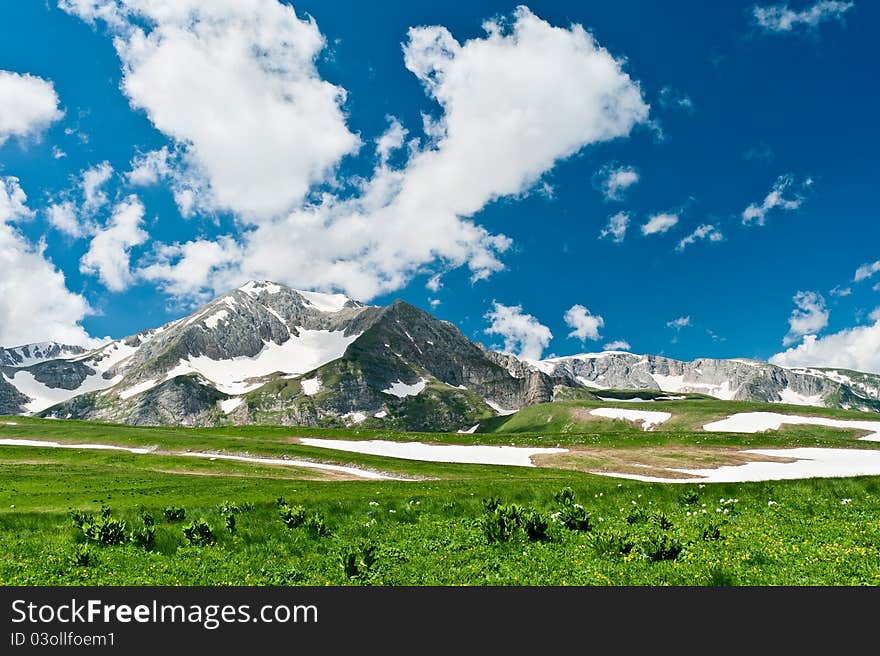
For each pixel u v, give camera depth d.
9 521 32.44
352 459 93.25
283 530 27.53
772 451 98.38
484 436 131.62
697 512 29.31
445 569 20.39
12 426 141.12
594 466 84.94
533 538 24.31
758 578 18.11
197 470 80.25
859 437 163.62
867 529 23.48
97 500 46.69
